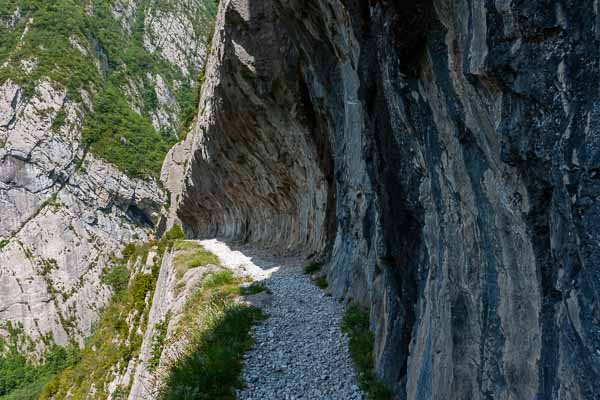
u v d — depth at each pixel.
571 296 2.51
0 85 98.06
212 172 30.62
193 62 155.25
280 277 15.34
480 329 3.84
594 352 2.32
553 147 2.52
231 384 7.51
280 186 23.03
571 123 2.37
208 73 28.59
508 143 2.92
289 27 12.70
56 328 83.12
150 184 108.19
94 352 36.28
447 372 4.38
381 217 6.90
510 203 3.20
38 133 97.06
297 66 15.24
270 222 27.61
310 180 19.23
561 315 2.68
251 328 9.76
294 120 16.98
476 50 3.02
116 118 111.69
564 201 2.49
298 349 8.69
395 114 5.15
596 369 2.32
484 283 3.75
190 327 11.01
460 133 3.78
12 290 85.38
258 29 15.45
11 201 92.88
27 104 98.12
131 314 32.19
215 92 20.42
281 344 8.93
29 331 82.25
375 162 6.64
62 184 97.88
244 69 16.44
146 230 107.50
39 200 95.00
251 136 21.19
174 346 10.91
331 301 11.66
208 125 24.73
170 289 18.98
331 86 12.73
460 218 4.13
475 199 3.76
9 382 72.81
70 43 114.31
